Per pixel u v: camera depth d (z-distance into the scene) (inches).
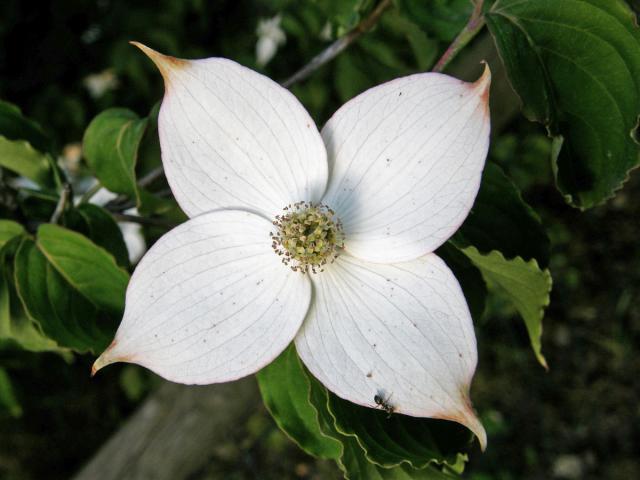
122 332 4.6
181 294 4.7
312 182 4.8
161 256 4.7
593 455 16.5
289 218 4.7
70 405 16.5
